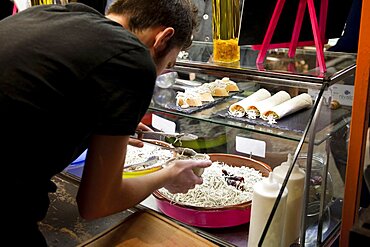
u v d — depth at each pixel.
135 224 1.18
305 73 1.21
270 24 1.27
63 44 0.91
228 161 1.59
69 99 0.91
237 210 1.28
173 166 1.22
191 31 1.16
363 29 0.97
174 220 1.34
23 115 0.89
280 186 1.17
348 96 1.28
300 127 1.24
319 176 1.27
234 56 1.43
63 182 1.57
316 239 1.29
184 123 1.62
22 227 1.02
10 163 0.93
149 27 1.05
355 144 1.05
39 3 1.85
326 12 1.25
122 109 0.90
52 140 0.94
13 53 0.91
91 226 1.32
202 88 1.52
